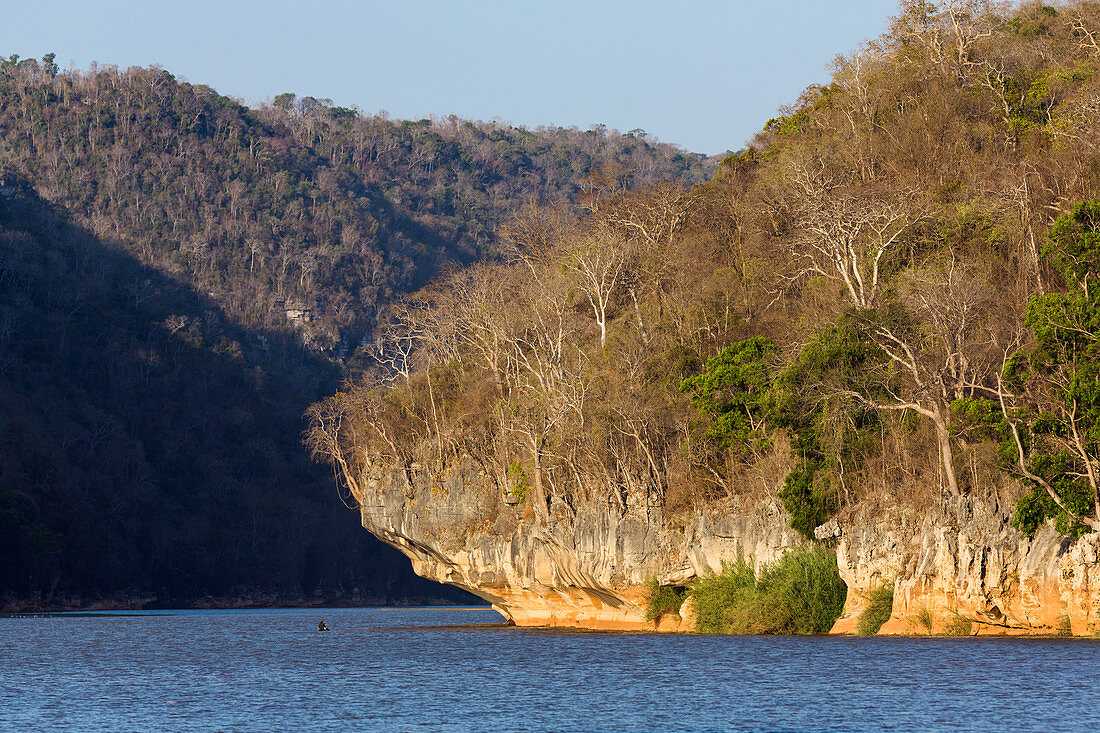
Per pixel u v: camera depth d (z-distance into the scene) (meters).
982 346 87.75
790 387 88.00
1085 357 73.69
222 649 106.25
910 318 87.31
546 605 120.31
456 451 122.94
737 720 55.03
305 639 121.62
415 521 124.06
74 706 64.06
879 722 53.31
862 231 106.19
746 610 94.19
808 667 70.38
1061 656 68.69
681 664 75.69
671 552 102.75
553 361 118.62
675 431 105.38
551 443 111.25
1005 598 79.94
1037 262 90.75
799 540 93.81
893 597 86.06
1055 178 100.88
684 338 113.69
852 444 88.81
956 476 83.62
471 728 55.12
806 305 105.38
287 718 58.72
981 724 52.06
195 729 55.84
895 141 120.31
